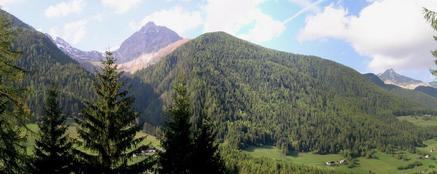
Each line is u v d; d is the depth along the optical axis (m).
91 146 25.42
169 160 31.47
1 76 18.00
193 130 33.16
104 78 26.09
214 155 34.09
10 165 17.75
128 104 26.27
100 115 25.59
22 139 18.30
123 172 25.77
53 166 31.45
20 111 18.19
